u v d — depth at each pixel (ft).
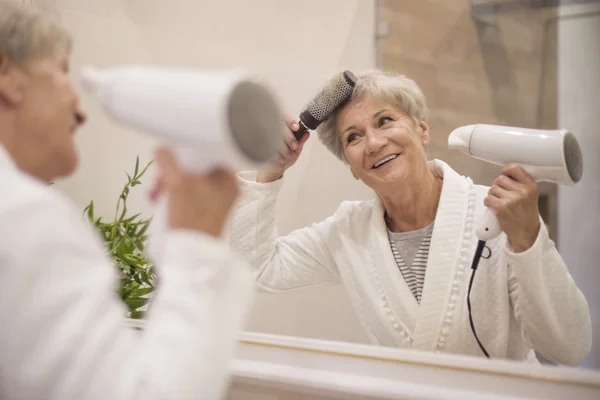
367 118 2.88
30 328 1.19
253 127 1.25
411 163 2.85
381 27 2.94
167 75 1.32
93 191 3.59
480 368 2.02
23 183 1.33
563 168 2.16
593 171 2.35
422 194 2.88
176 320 1.25
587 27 2.39
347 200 3.13
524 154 2.24
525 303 2.39
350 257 3.03
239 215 3.18
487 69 2.65
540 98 2.52
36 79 1.47
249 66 3.26
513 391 1.96
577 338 2.29
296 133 3.03
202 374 1.21
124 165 3.50
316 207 3.19
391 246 2.95
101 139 3.52
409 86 2.84
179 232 1.34
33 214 1.26
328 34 3.07
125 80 1.36
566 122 2.45
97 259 1.35
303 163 3.21
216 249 1.32
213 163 1.33
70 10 3.48
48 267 1.22
